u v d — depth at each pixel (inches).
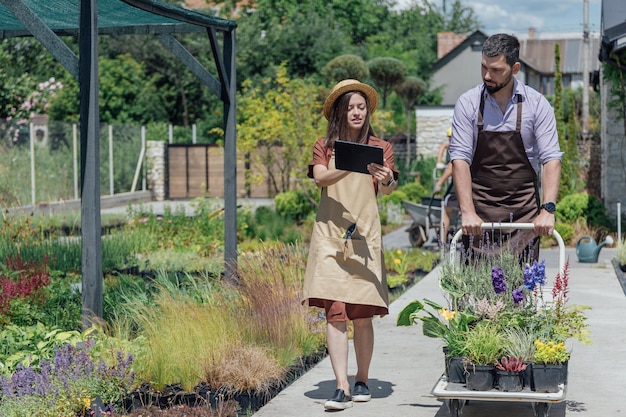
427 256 611.8
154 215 693.9
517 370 208.4
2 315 321.7
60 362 228.2
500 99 233.0
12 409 213.3
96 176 289.1
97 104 289.3
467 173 233.8
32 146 957.8
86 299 289.0
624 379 268.2
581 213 727.1
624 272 532.1
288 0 2277.3
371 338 246.1
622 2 713.6
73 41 1670.8
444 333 224.2
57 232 639.8
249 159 916.6
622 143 772.0
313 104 853.8
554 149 231.1
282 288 328.2
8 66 1088.8
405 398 247.8
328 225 239.6
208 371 252.7
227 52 426.0
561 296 230.7
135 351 263.4
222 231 677.3
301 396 251.0
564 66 2556.6
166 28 429.1
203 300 330.3
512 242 235.6
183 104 1846.7
